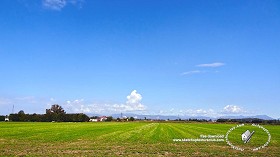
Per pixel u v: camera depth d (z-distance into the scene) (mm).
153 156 32219
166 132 76500
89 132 73125
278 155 34531
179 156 32719
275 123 181000
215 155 33875
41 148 37938
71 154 32750
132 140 51500
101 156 31500
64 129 86062
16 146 39688
